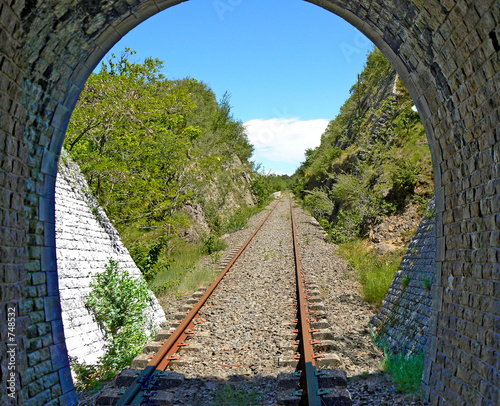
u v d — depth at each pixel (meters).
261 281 11.39
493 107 3.61
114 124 13.09
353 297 9.64
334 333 7.16
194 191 19.02
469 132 4.13
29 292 4.34
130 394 4.62
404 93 20.06
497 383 3.41
